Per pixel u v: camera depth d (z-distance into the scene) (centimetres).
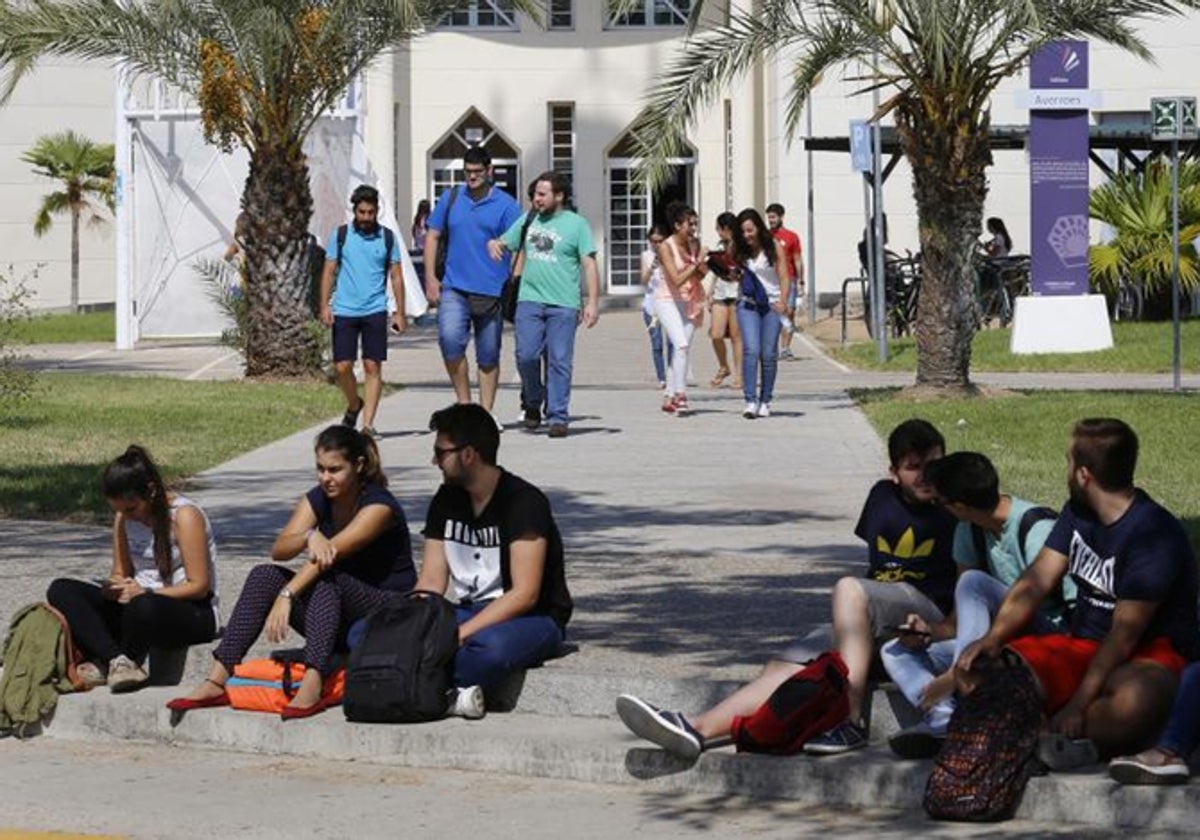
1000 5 1922
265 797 776
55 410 1916
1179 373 2205
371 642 834
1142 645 742
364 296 1755
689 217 1903
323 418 1919
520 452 1647
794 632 947
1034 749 718
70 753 854
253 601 872
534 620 864
